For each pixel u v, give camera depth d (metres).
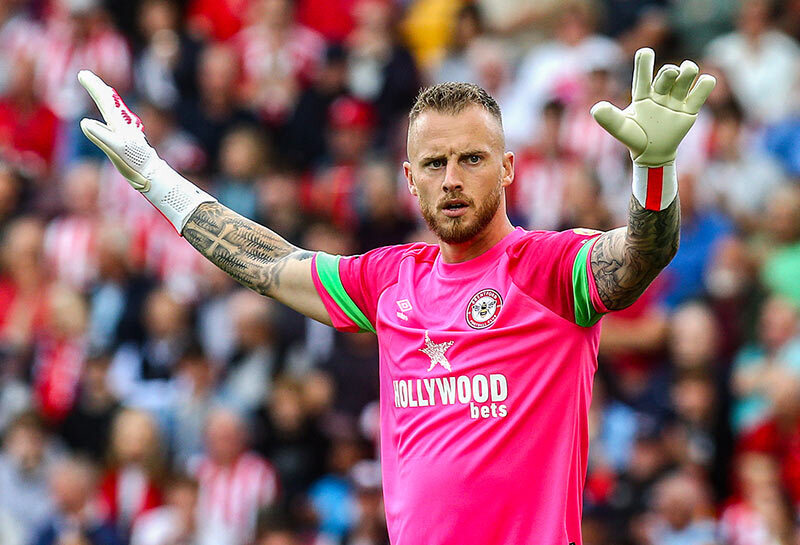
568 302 16.52
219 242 19.33
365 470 37.91
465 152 16.80
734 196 43.97
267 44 53.91
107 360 43.53
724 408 37.00
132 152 19.47
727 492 36.56
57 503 40.38
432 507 16.66
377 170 46.09
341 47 52.91
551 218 44.69
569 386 16.56
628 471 35.41
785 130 46.91
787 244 40.88
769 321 37.91
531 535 16.34
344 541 36.91
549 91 49.38
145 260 47.97
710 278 40.62
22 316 47.81
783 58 50.25
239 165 48.91
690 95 15.49
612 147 45.47
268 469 39.22
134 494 40.12
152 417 40.94
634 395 37.69
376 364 40.75
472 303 16.88
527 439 16.45
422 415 16.98
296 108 51.94
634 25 52.62
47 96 55.16
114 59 55.25
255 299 42.44
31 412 42.12
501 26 55.00
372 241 45.78
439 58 54.03
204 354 42.12
